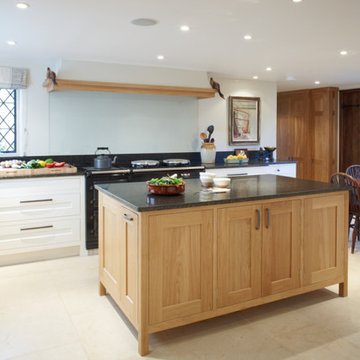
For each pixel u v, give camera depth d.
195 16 3.09
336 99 7.41
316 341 2.53
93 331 2.67
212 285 2.62
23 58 4.54
